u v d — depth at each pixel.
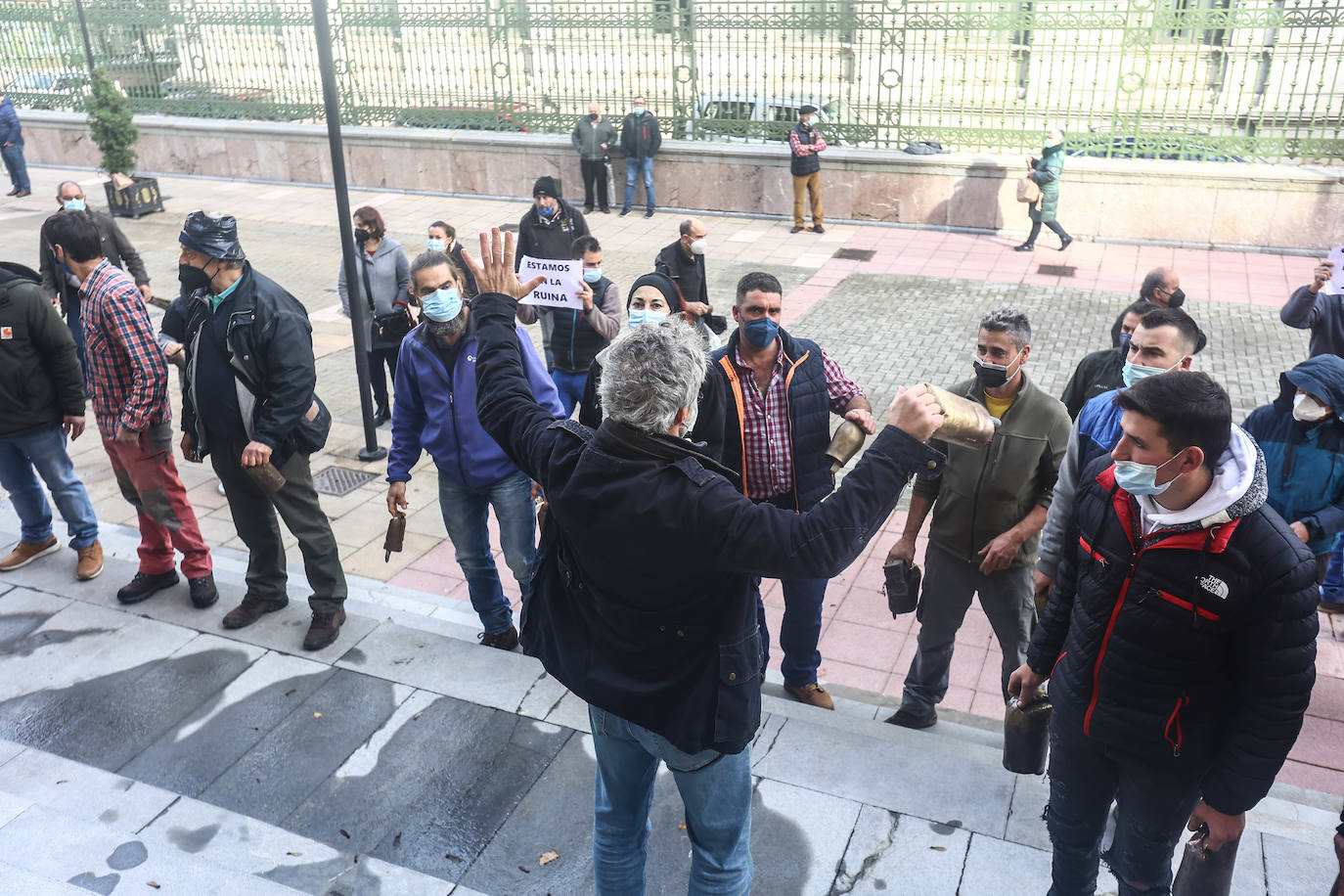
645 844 2.54
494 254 2.42
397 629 4.42
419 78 17.16
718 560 1.86
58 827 2.99
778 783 3.36
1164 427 2.08
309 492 4.29
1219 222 13.20
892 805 3.25
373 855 3.16
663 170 15.77
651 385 1.88
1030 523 3.78
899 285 12.04
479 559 4.55
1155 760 2.34
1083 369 4.61
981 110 14.21
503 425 2.26
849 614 5.66
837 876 2.98
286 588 4.68
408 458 4.55
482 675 4.06
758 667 2.11
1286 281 12.02
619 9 15.47
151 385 4.35
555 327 6.19
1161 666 2.26
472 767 3.54
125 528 6.24
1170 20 12.91
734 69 16.44
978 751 3.73
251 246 14.28
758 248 13.73
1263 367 9.31
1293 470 3.79
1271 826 3.37
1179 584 2.20
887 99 15.22
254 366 4.11
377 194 17.58
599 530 1.97
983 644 5.34
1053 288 11.83
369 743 3.68
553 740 3.67
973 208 14.30
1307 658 2.15
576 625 2.20
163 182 18.78
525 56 16.28
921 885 2.94
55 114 20.00
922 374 9.24
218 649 4.29
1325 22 12.31
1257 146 13.05
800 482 4.00
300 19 17.31
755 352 3.90
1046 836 3.11
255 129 18.17
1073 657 2.44
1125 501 2.29
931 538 4.04
